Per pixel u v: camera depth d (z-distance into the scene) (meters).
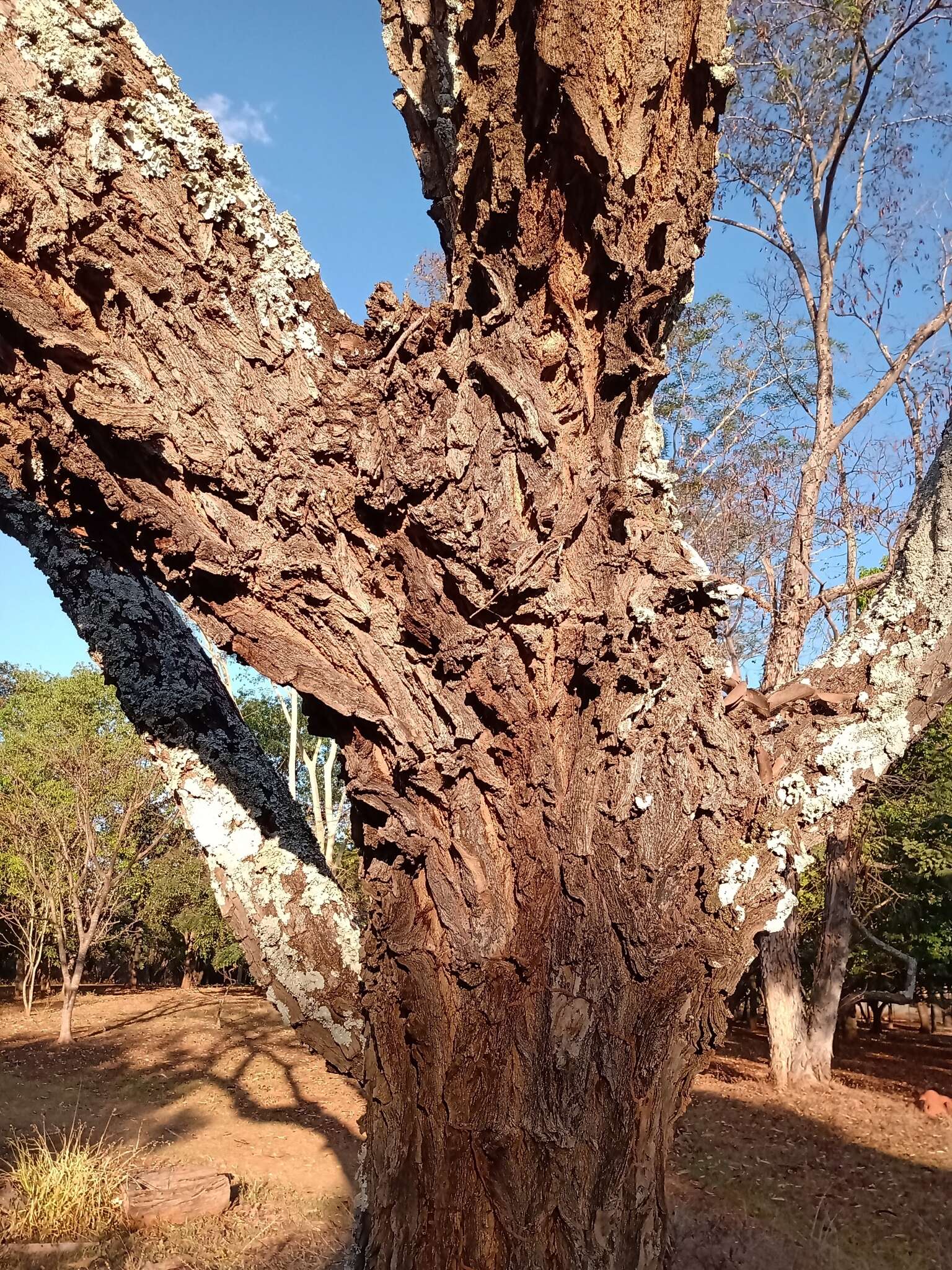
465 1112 1.71
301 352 1.64
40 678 18.20
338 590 1.71
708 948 1.77
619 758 1.74
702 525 12.28
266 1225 5.98
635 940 1.70
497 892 1.75
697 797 1.75
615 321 1.67
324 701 1.75
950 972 12.77
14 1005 15.88
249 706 23.28
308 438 1.64
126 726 14.59
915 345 9.78
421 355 1.69
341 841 21.00
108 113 1.39
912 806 11.39
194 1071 10.71
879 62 9.04
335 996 1.98
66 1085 9.73
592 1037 1.69
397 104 1.92
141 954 22.42
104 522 1.80
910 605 1.93
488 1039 1.72
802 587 9.77
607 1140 1.68
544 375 1.76
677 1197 6.56
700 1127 8.51
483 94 1.52
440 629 1.68
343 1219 6.14
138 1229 5.91
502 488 1.70
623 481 1.73
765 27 10.34
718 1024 1.80
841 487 12.03
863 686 1.94
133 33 1.41
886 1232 6.05
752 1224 6.04
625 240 1.55
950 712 11.05
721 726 1.77
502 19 1.45
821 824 1.87
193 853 16.77
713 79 1.44
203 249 1.51
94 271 1.46
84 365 1.48
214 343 1.56
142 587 2.20
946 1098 9.43
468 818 1.75
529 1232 1.63
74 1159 6.36
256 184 1.58
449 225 1.91
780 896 1.81
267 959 1.99
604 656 1.72
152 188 1.45
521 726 1.72
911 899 11.98
